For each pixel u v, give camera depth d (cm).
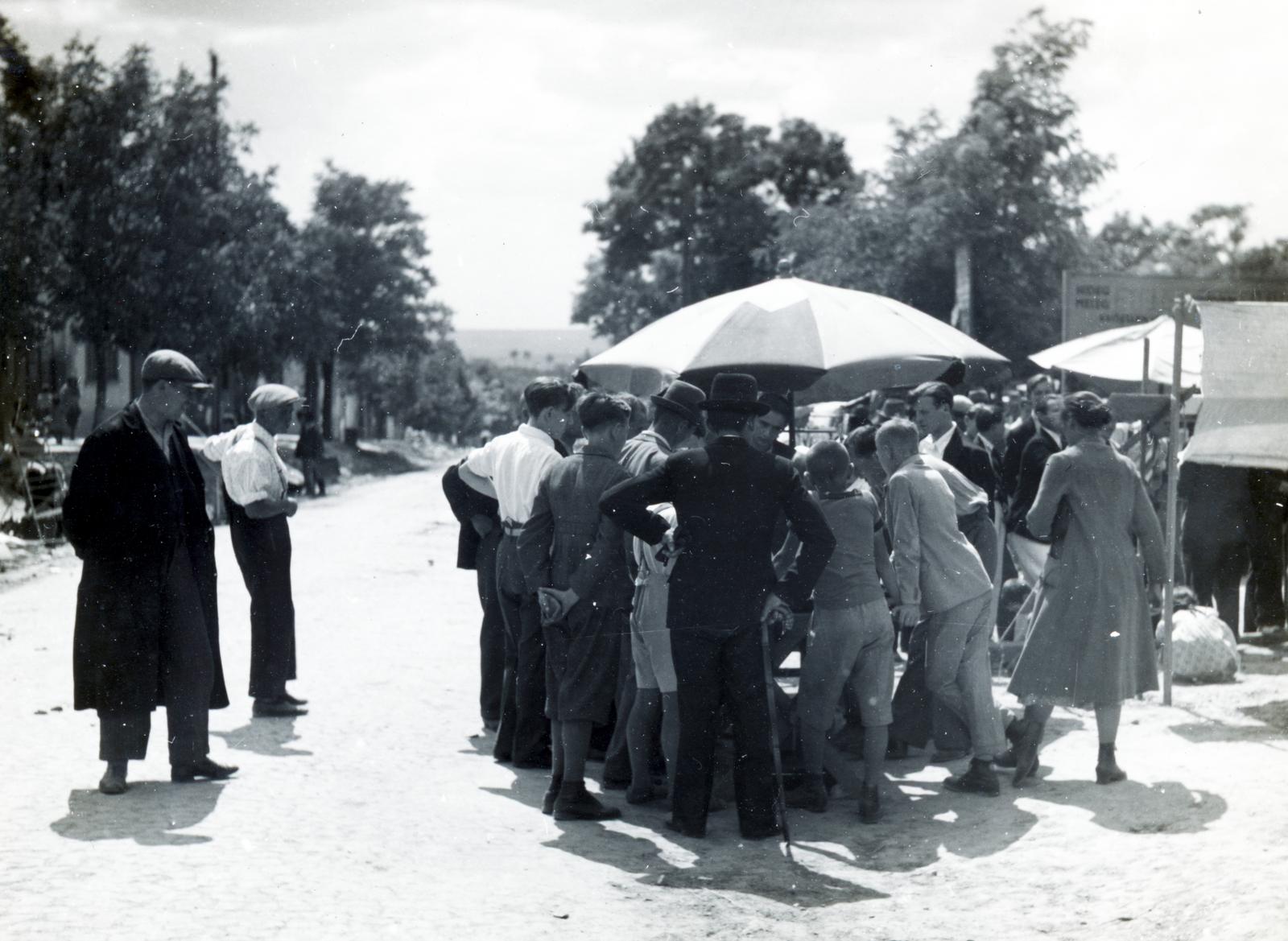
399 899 526
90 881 532
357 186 4272
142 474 672
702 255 4512
